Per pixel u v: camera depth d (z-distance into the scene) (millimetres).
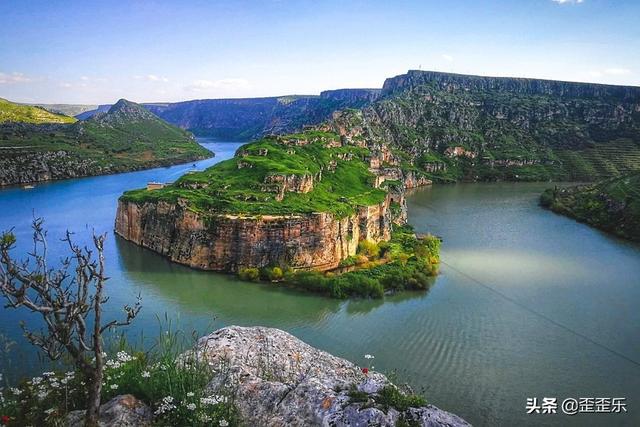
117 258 109688
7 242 15727
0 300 76938
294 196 119688
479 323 78188
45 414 18578
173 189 123625
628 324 78875
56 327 16844
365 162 182375
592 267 110938
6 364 30625
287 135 175375
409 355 66688
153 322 73000
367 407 18438
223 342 28812
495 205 196625
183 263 106062
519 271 106812
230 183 122500
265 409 20078
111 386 19312
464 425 18156
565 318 81125
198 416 17859
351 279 92500
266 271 97938
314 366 28594
